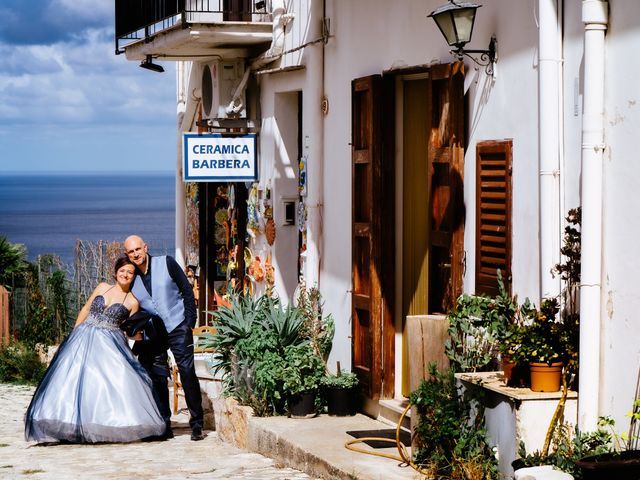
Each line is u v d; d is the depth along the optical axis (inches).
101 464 401.4
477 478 299.0
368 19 448.8
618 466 247.9
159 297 475.5
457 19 341.4
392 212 434.6
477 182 357.7
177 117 775.1
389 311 435.2
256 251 603.8
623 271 280.2
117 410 463.5
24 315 837.2
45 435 460.1
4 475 377.7
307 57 508.1
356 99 449.4
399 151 434.3
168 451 441.1
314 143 500.4
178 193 786.8
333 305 486.6
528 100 328.5
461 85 368.2
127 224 5216.5
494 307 327.6
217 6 626.8
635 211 276.2
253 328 474.0
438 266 386.6
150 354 487.2
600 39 287.1
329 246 492.4
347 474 338.0
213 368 515.8
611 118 285.6
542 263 314.8
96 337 472.4
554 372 293.7
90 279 801.6
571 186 308.0
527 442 287.9
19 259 871.7
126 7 645.3
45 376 471.2
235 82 590.9
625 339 279.1
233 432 456.1
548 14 310.2
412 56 411.5
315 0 498.0
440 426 320.2
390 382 435.8
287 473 372.5
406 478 327.0
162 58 624.7
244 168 584.4
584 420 286.0
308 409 437.1
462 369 334.3
